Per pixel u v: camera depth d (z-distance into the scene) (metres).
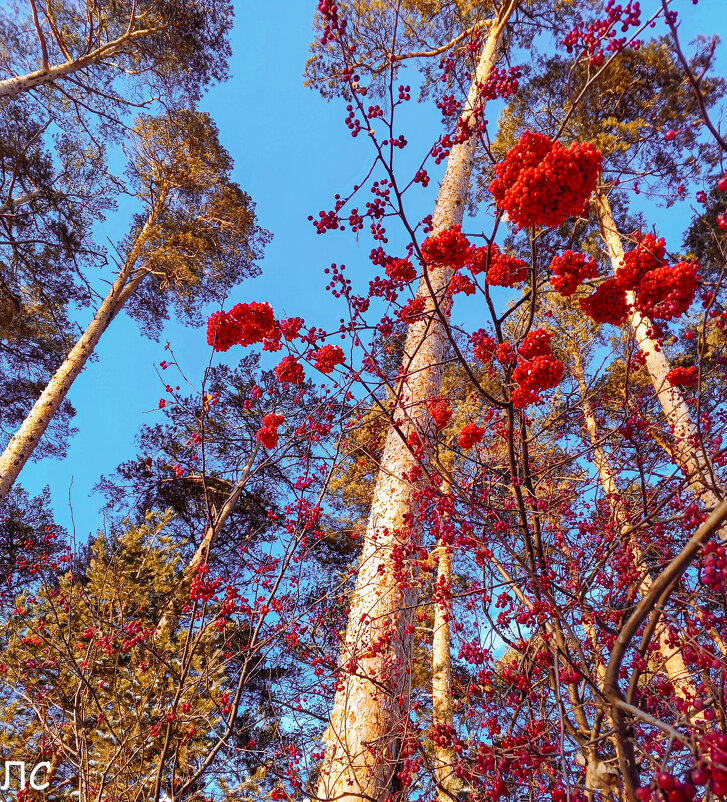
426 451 3.23
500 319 2.56
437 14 8.86
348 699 3.25
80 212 11.42
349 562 8.29
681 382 2.72
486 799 2.42
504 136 8.60
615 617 2.79
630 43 2.10
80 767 3.40
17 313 11.23
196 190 12.32
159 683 4.71
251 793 4.72
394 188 2.29
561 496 3.64
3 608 5.98
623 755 1.56
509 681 2.81
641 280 2.11
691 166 5.82
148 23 10.77
